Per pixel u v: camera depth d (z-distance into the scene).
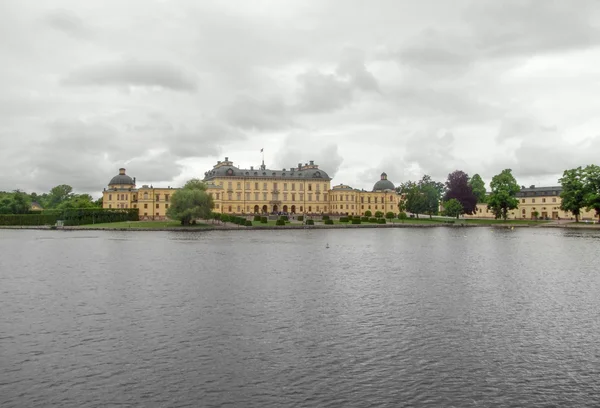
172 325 29.62
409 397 19.84
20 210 190.00
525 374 22.25
